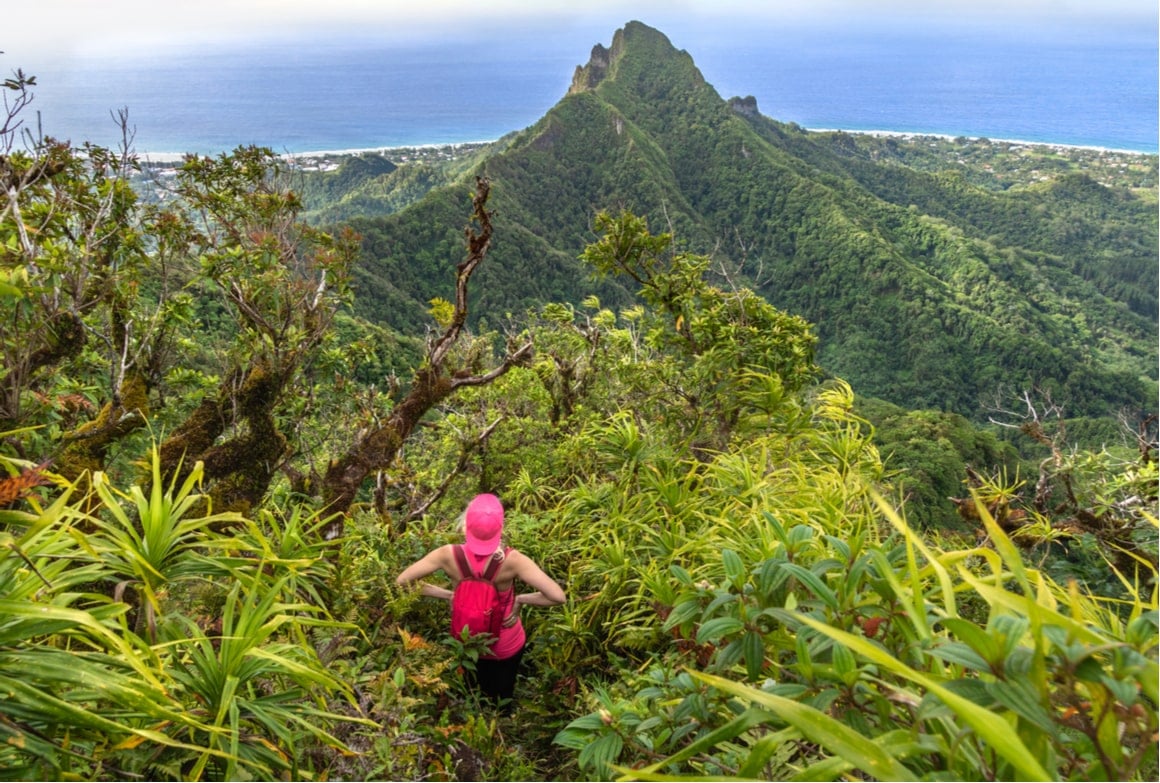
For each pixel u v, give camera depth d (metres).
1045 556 3.99
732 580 1.64
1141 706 0.91
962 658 1.01
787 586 1.64
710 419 5.97
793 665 1.48
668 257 6.39
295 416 4.80
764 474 4.42
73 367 4.73
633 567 3.35
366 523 3.90
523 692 3.41
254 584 1.79
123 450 4.49
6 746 1.20
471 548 3.06
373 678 2.50
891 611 1.36
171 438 4.12
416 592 3.26
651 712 2.04
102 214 4.18
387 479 5.05
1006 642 0.99
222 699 1.46
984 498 4.38
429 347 4.86
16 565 1.39
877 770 0.89
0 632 1.25
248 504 3.98
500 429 6.10
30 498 1.54
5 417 3.47
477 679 3.23
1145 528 4.07
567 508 4.55
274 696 1.70
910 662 1.33
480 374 5.21
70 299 3.97
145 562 1.60
